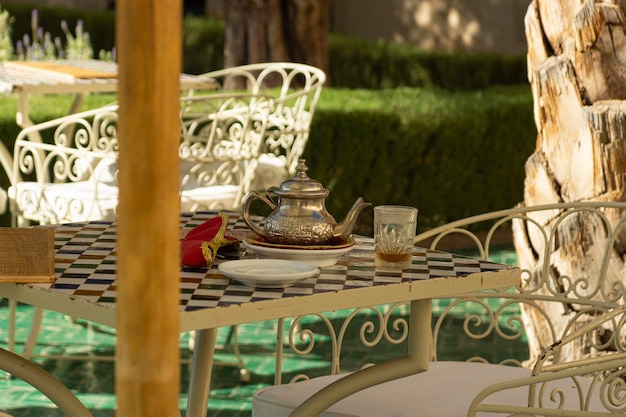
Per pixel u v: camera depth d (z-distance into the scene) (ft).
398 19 58.85
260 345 17.72
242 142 17.30
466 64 49.39
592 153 13.61
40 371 8.49
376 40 59.72
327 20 38.17
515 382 8.14
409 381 10.23
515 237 14.90
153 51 4.40
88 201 15.74
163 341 4.62
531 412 8.24
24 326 18.38
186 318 7.17
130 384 4.62
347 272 8.57
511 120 28.55
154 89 4.43
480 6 55.47
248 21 37.47
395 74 49.73
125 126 4.47
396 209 8.75
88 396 14.97
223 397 15.15
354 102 27.55
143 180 4.49
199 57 48.88
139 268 4.55
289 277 7.88
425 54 49.75
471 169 28.14
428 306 8.73
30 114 23.36
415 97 30.25
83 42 35.40
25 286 7.97
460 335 18.93
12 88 17.25
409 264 8.80
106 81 18.30
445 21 56.95
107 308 7.34
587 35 13.71
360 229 26.73
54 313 19.35
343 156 26.07
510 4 54.24
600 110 13.53
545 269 11.62
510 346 18.38
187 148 18.11
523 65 49.98
